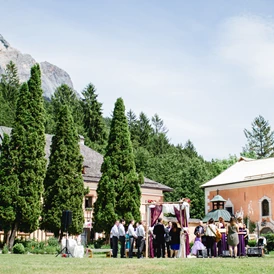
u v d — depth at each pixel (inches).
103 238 1603.1
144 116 3892.7
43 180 1322.6
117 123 1556.3
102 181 1496.1
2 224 1230.9
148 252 941.8
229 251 850.1
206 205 2076.8
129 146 1549.0
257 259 745.6
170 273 505.4
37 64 1346.0
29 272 505.0
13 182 1246.3
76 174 1455.5
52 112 3484.3
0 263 640.4
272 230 1739.7
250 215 1851.6
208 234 884.0
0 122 2851.9
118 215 1481.3
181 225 948.0
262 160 2073.1
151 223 985.5
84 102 3452.3
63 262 663.8
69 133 1460.4
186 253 936.3
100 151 3063.5
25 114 1302.9
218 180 2069.4
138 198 1515.7
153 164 3009.4
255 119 3841.0
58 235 1408.7
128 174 1519.4
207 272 516.1
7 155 1272.1
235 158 3139.8
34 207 1259.2
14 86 3941.9
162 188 2026.3
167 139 4101.9
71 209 1413.6
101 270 526.0
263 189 1814.7
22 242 1264.8
